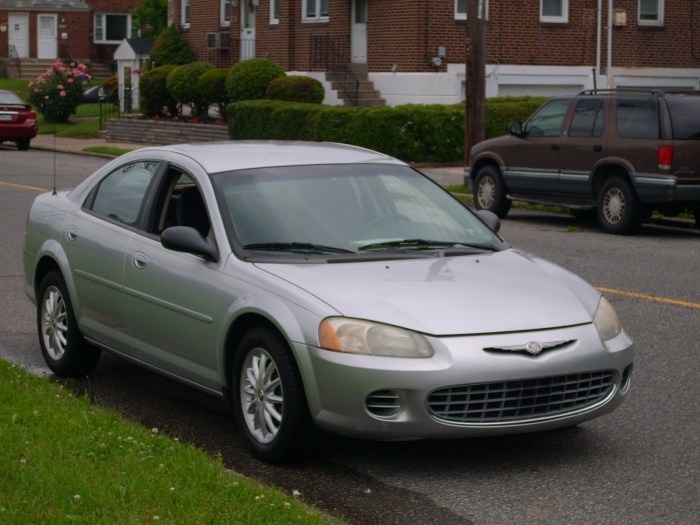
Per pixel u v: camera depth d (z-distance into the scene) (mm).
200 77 37156
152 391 8320
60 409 6980
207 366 7039
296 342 6273
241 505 5352
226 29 41906
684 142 16688
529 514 5848
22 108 36312
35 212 9039
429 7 32375
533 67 33906
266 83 34562
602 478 6410
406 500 6035
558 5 34250
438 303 6375
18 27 64688
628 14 35094
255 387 6645
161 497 5383
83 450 6102
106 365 9102
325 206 7363
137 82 48719
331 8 35438
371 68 33938
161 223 7711
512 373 6172
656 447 6996
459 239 7484
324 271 6715
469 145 22984
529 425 6301
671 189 16641
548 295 6691
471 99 22734
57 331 8688
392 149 29062
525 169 18969
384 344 6121
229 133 33531
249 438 6699
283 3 37500
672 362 9148
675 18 35812
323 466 6586
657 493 6176
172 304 7246
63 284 8523
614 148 17297
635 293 12172
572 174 18031
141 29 62812
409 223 7461
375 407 6145
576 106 18156
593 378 6516
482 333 6234
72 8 65188
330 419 6207
